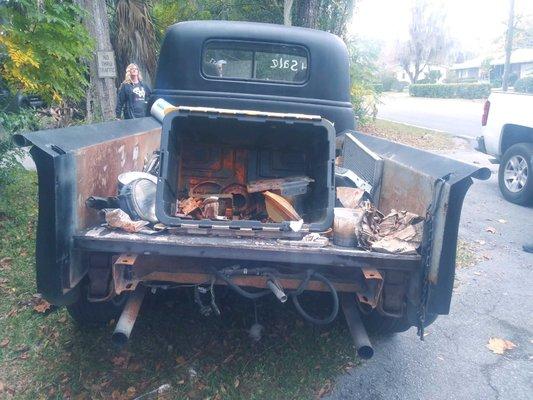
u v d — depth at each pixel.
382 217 3.31
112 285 2.91
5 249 5.05
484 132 8.67
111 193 3.43
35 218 5.88
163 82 4.71
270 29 4.62
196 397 3.07
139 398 3.04
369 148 4.40
